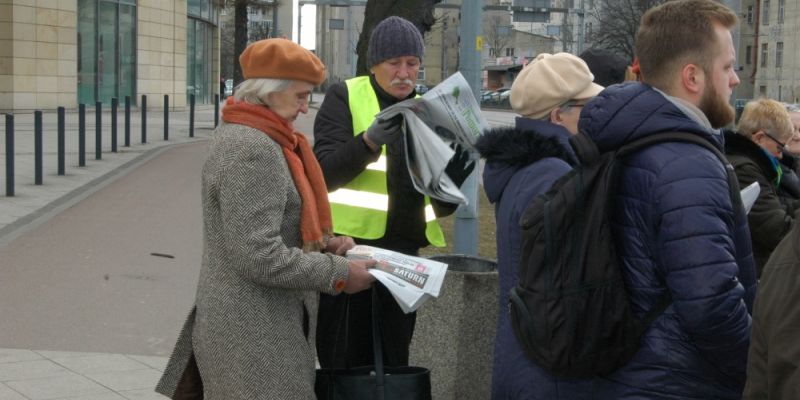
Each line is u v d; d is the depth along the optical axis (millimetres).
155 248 9586
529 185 3254
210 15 44062
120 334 6785
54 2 30531
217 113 25219
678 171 2732
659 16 2963
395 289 3375
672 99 2881
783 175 5094
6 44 29359
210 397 3373
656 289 2799
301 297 3502
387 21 4422
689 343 2779
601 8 59219
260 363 3283
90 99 32844
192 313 3510
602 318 2797
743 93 75688
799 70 68500
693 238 2666
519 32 86188
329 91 4492
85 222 10820
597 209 2828
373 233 4371
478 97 7246
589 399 2936
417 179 3959
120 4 33844
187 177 14859
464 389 4969
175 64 37469
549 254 2875
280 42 3387
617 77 4582
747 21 75375
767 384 2348
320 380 3561
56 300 7566
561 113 3480
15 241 9672
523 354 3068
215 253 3348
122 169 15578
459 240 6641
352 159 4098
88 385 5730
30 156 16953
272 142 3324
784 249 2348
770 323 2312
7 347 6414
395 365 4391
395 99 4461
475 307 4914
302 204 3410
